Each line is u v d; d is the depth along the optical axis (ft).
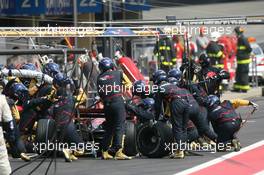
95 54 231.30
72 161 166.81
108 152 170.09
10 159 169.89
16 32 188.75
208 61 193.67
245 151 175.52
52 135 165.89
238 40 326.03
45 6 294.05
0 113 123.65
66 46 215.31
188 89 183.01
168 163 160.97
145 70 302.04
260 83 367.04
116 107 164.55
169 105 166.30
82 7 298.15
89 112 175.63
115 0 311.27
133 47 302.66
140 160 166.50
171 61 295.48
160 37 223.10
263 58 361.92
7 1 296.51
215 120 174.29
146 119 169.07
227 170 150.61
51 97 167.12
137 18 350.84
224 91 329.52
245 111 266.36
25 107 171.01
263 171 148.56
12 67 191.42
